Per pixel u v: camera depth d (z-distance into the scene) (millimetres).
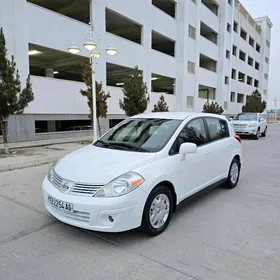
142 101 13180
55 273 2451
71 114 13688
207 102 24625
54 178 3307
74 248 2895
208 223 3580
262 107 35469
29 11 11406
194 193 4012
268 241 3086
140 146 3672
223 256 2750
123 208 2824
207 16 26875
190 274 2439
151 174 3131
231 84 33906
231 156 5109
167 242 3043
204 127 4523
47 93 12414
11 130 11156
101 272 2467
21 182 5602
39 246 2939
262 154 9820
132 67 17453
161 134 3832
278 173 6656
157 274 2438
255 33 42188
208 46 27531
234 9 32719
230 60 31938
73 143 11969
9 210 3992
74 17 17656
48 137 12719
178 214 3893
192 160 3875
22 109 8766
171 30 21734
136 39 22672
